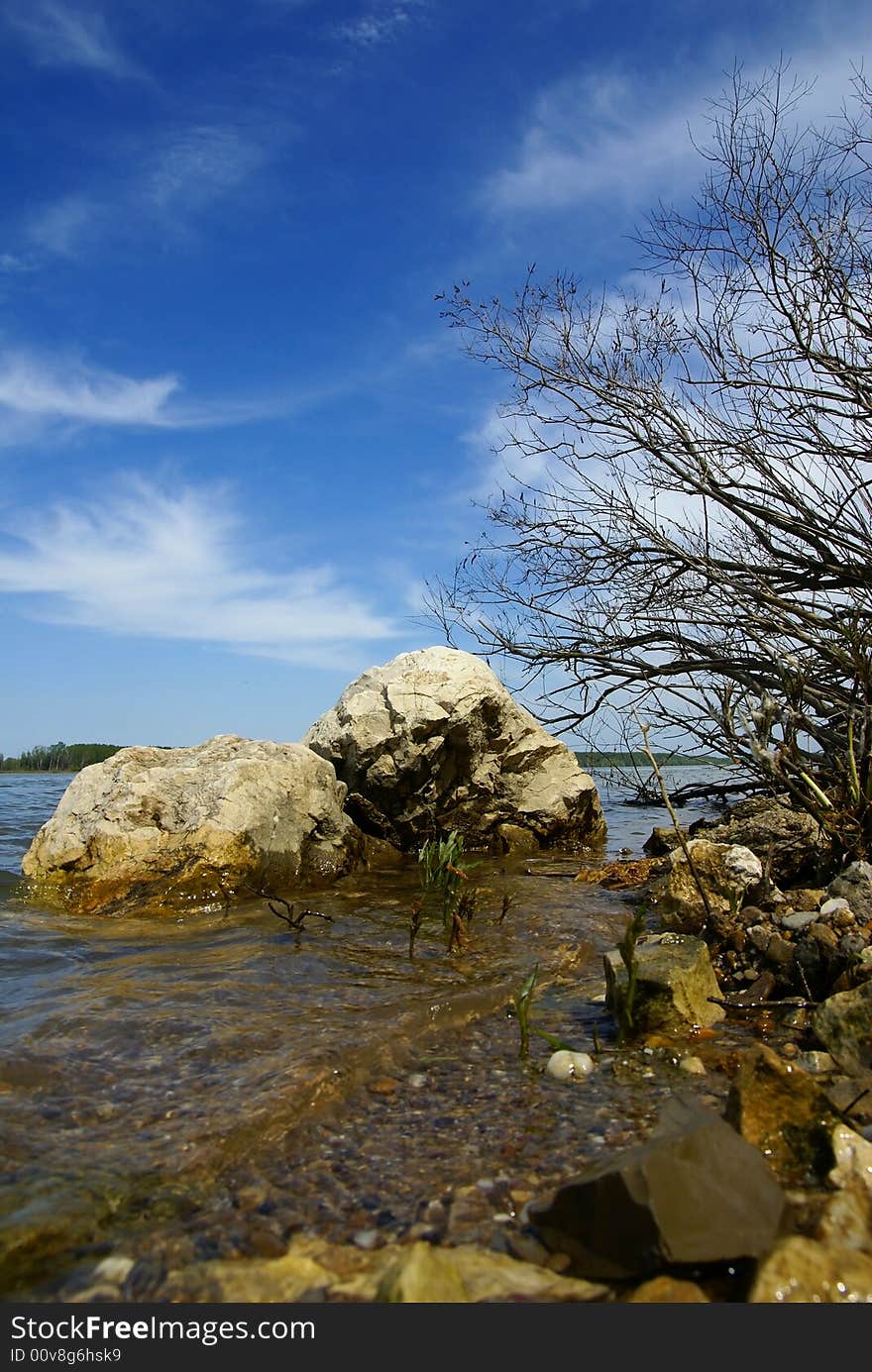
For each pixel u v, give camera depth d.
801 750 7.90
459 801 10.88
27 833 11.84
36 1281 2.24
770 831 7.47
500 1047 3.97
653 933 5.92
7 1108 3.25
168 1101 3.31
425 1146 2.96
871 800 6.02
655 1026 4.06
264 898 7.54
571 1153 2.89
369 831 10.45
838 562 8.80
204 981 4.99
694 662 9.93
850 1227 2.36
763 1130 2.82
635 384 9.46
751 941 4.86
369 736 10.19
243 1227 2.46
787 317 8.68
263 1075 3.48
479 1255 2.33
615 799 16.66
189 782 8.19
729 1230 2.25
